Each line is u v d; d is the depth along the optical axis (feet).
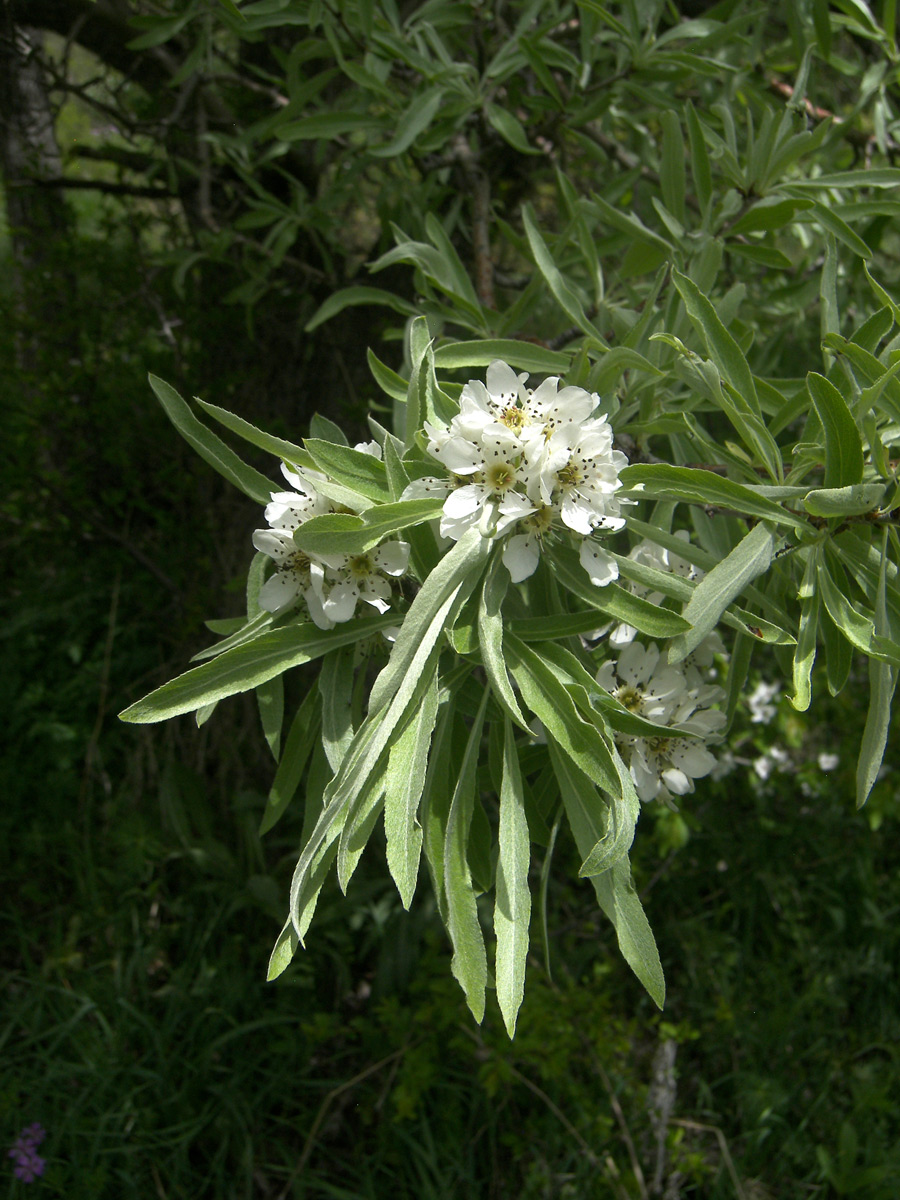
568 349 7.10
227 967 11.21
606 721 4.20
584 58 8.39
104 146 12.22
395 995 11.09
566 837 12.34
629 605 4.43
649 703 5.18
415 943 11.38
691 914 12.66
